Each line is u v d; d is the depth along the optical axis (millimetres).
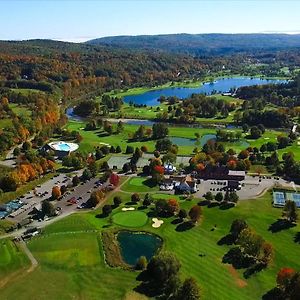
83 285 152125
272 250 166000
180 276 155625
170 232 189875
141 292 147750
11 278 156250
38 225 195625
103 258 169125
